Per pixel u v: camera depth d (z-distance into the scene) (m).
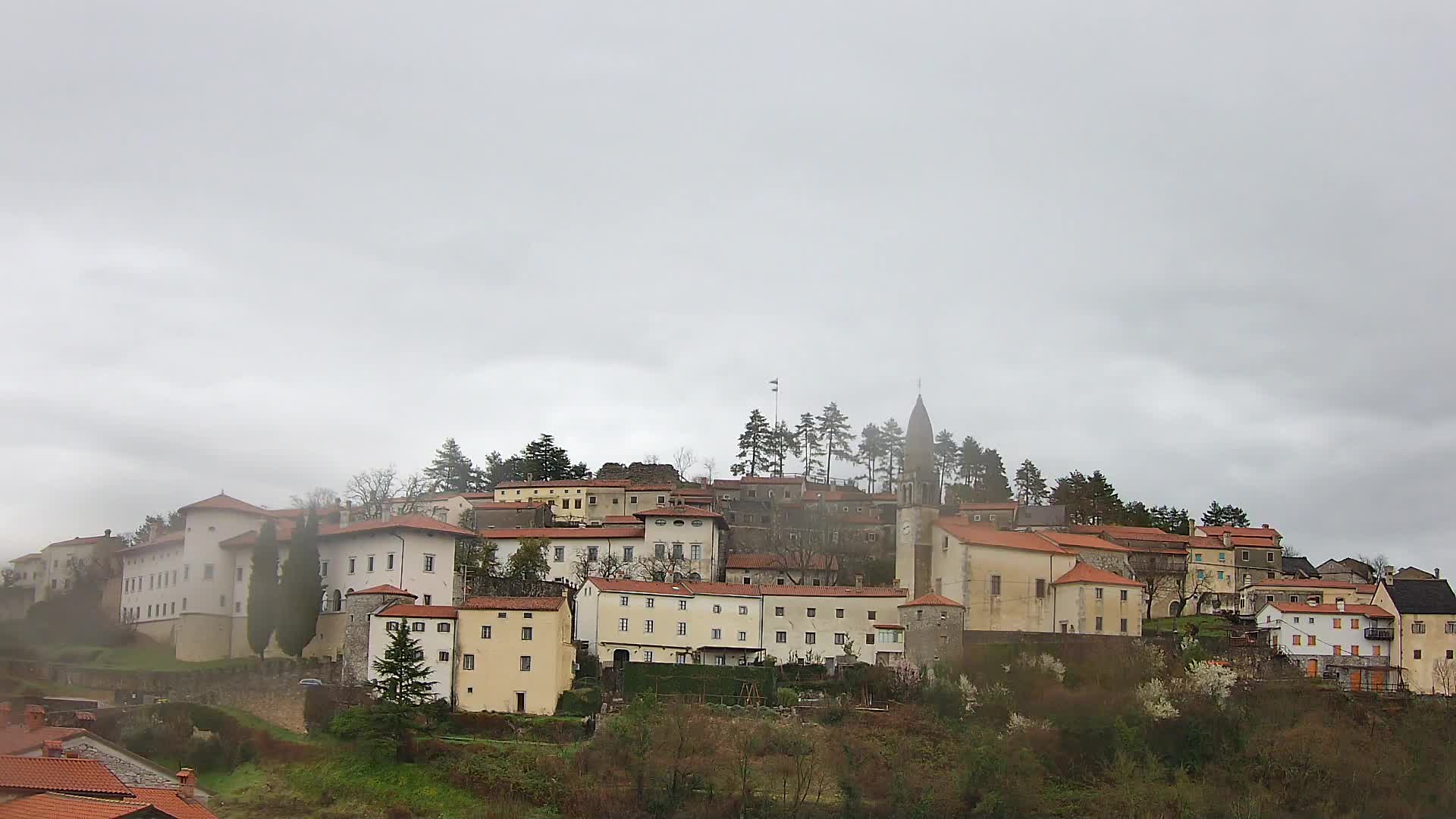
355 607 121.12
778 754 111.38
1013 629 147.75
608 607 134.00
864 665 134.12
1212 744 121.62
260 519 146.88
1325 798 115.12
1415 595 151.12
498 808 99.06
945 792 107.81
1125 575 164.62
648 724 108.94
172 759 102.62
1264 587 177.38
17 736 81.81
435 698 117.38
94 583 167.62
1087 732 120.06
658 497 196.88
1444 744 125.81
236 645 139.62
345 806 99.00
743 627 137.25
